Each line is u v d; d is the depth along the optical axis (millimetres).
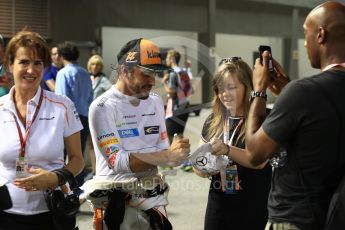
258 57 2426
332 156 2104
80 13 16016
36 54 2582
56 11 15562
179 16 18500
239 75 2873
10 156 2594
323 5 2193
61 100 2682
